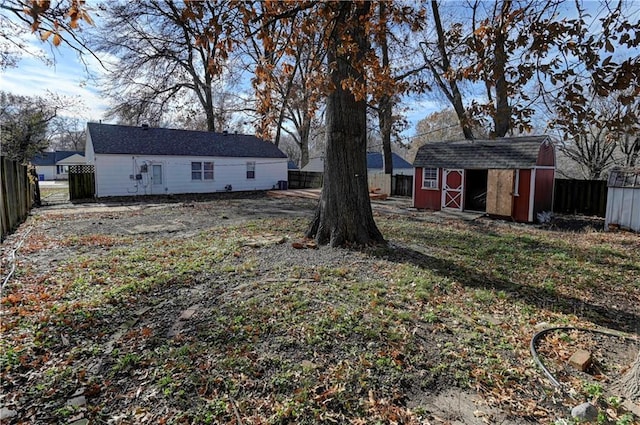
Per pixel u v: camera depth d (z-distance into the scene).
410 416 2.50
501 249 7.64
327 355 3.20
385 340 3.46
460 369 3.05
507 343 3.53
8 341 3.35
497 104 5.01
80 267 5.75
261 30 3.76
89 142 19.67
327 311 4.04
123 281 5.07
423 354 3.26
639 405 2.61
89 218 11.43
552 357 3.30
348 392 2.72
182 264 5.91
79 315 3.92
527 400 2.70
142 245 7.46
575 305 4.61
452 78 4.26
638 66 2.91
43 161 49.59
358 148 7.20
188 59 24.58
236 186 22.78
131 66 22.47
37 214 12.29
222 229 9.30
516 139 13.41
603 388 2.84
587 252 7.53
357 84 5.04
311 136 34.69
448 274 5.63
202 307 4.17
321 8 4.06
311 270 5.59
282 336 3.48
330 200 7.29
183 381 2.82
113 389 2.74
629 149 15.92
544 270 6.14
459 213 13.77
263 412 2.51
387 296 4.57
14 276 5.26
